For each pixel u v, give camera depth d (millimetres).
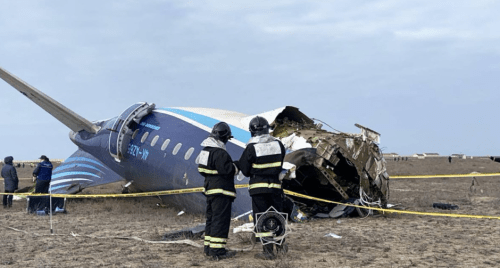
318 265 6461
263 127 7230
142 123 16562
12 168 16828
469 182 31703
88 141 19547
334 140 11570
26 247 8250
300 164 11375
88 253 7629
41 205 14531
